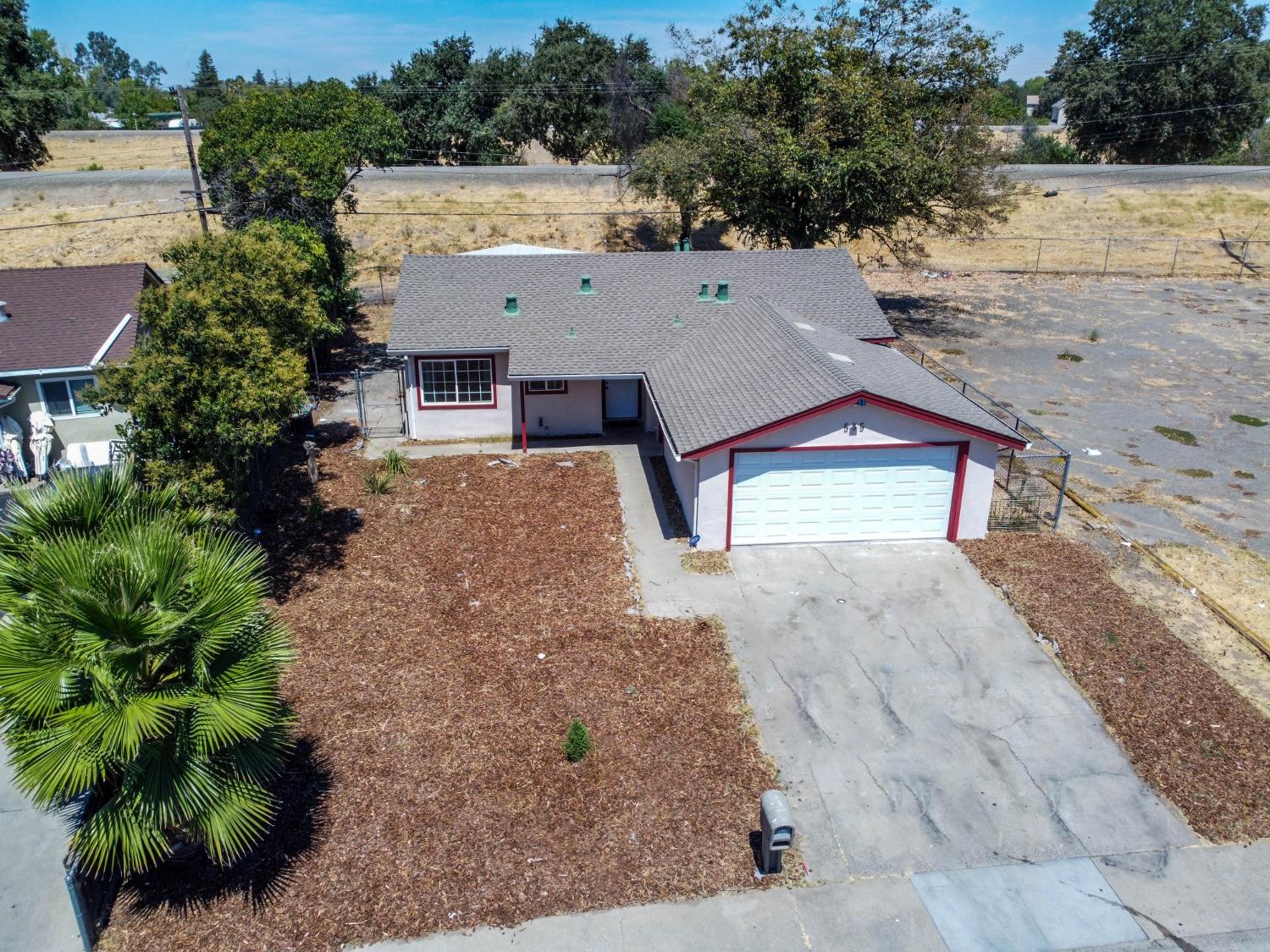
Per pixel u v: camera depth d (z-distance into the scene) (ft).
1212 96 177.27
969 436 47.93
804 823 31.12
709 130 96.37
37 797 22.33
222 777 24.43
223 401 40.83
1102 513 54.34
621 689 37.86
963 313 103.71
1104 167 160.25
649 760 33.83
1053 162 194.49
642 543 50.31
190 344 41.96
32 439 59.16
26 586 24.04
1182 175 152.97
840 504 49.37
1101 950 26.55
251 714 24.02
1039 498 55.83
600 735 35.06
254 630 25.89
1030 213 143.95
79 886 25.85
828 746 34.76
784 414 46.55
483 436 66.33
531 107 168.35
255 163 79.82
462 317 65.10
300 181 79.97
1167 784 32.94
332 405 75.05
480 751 34.17
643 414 68.03
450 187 143.33
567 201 140.87
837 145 92.07
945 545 49.98
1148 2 185.98
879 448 48.03
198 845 28.66
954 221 100.73
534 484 58.29
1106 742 35.06
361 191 139.44
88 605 22.36
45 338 60.54
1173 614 43.62
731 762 33.86
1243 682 38.68
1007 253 131.34
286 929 26.91
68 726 22.08
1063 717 36.47
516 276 69.36
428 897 28.02
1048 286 116.37
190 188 134.21
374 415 72.43
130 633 22.99
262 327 48.26
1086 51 197.67
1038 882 28.94
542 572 47.26
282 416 45.01
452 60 183.42
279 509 54.54
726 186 97.25
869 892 28.55
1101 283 117.50
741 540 49.75
